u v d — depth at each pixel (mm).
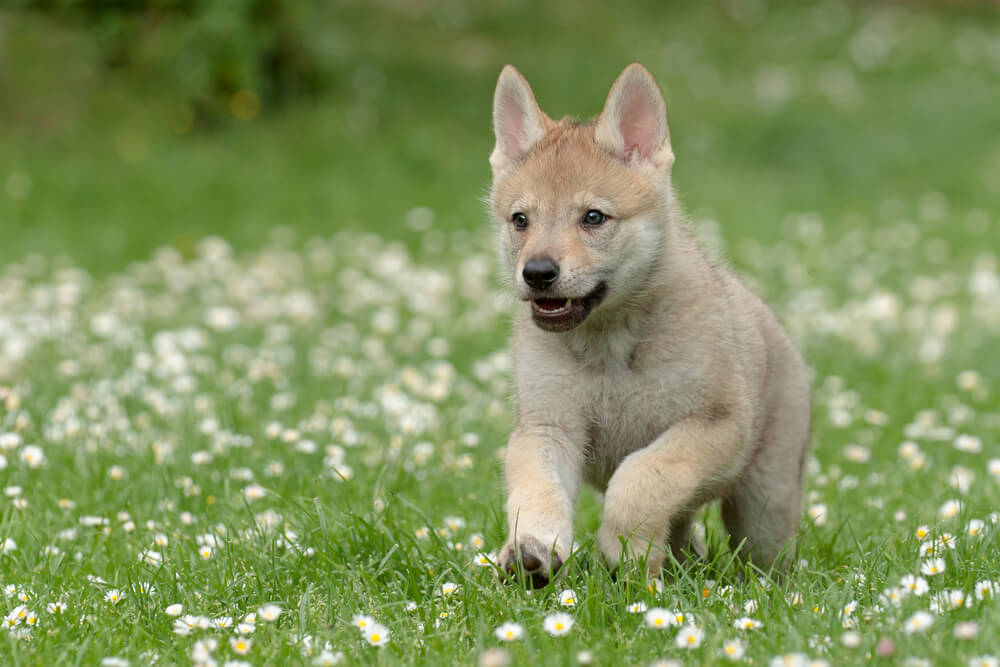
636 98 7527
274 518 8070
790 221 22562
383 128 26391
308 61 27016
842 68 32844
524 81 7840
